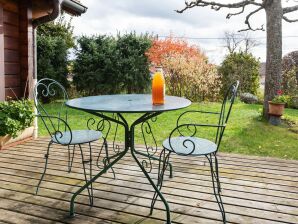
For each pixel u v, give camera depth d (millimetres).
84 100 2547
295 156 4082
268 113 6238
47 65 9344
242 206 2346
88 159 3502
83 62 9891
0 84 4176
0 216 2188
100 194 2561
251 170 3143
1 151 3820
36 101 2699
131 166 3254
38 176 2959
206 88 9453
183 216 2193
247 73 10391
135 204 2377
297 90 9016
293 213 2240
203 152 2135
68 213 2236
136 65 9984
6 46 4293
